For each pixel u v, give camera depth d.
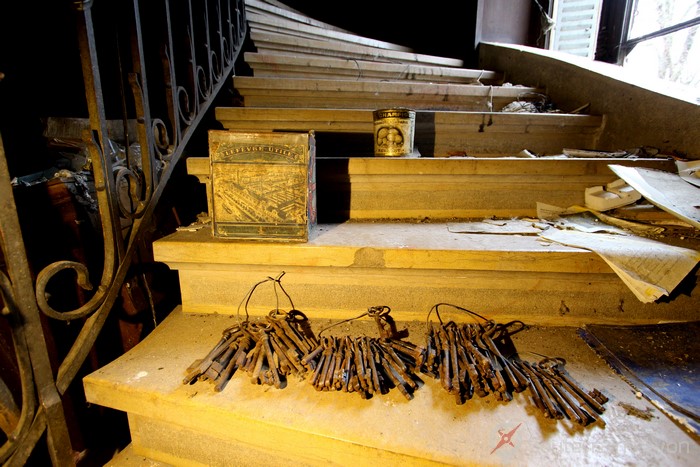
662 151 1.97
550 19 3.73
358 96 2.56
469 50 3.90
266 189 1.30
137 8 1.23
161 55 1.46
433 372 1.08
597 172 1.74
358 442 0.88
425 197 1.78
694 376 1.07
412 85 2.61
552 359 1.16
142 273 1.48
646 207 1.66
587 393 1.00
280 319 1.35
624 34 3.50
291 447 0.95
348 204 1.77
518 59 3.23
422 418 0.94
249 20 2.86
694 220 1.35
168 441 1.16
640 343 1.23
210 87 2.00
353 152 2.20
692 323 1.33
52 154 1.40
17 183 1.13
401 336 1.29
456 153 2.21
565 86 2.71
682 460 0.81
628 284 1.18
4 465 0.91
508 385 1.04
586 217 1.69
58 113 1.54
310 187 1.35
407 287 1.37
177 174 1.74
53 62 1.51
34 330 0.93
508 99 2.84
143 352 1.22
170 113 1.52
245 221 1.34
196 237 1.40
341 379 1.02
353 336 1.29
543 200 1.81
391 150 1.78
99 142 1.08
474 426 0.91
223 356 1.15
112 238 1.13
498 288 1.35
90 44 1.01
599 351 1.19
